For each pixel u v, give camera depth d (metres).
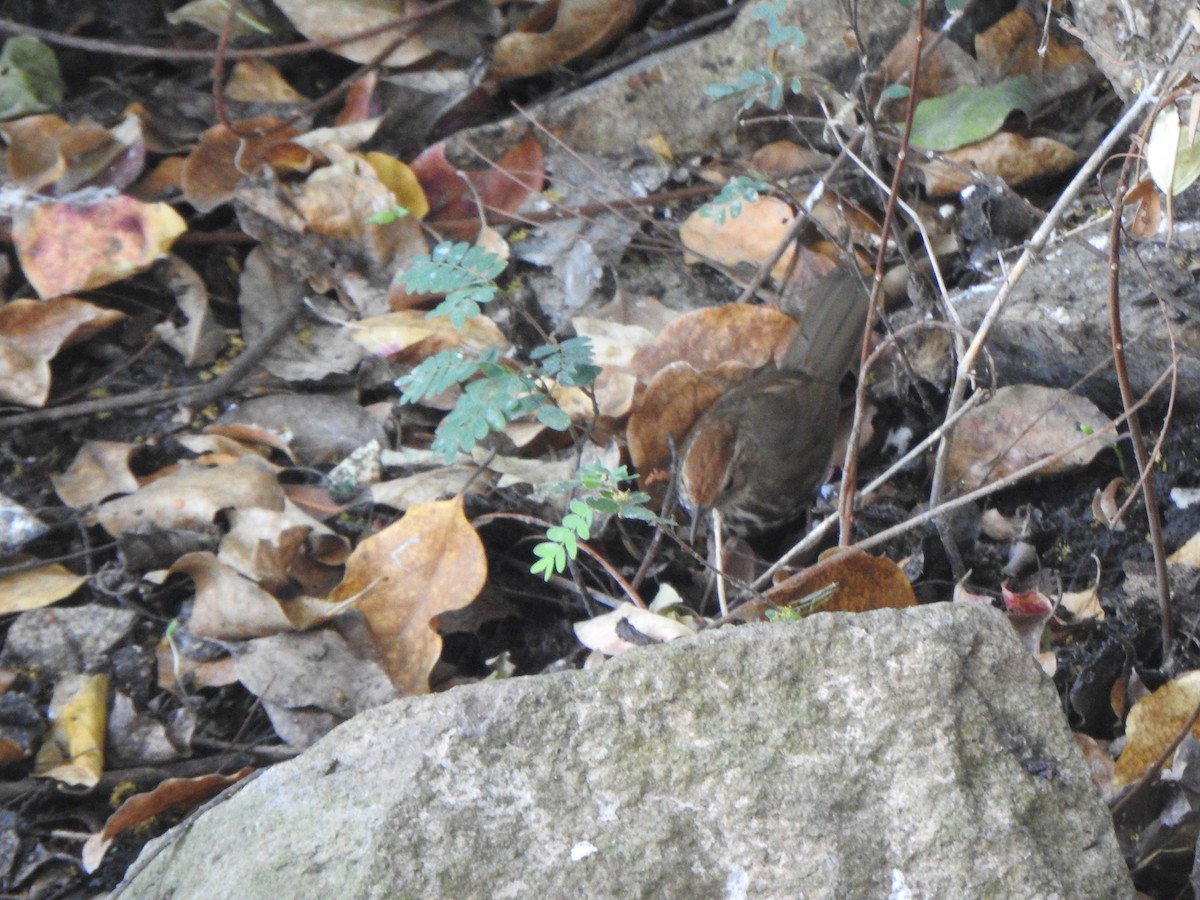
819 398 8.34
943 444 7.02
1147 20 7.20
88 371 8.65
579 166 9.73
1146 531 7.59
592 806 4.70
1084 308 7.68
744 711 4.91
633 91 9.75
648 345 8.53
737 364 8.46
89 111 9.73
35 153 9.11
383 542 7.11
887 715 4.89
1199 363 7.35
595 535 7.65
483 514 7.73
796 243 9.05
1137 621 7.13
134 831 6.43
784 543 8.52
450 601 7.00
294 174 9.36
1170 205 5.15
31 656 7.02
